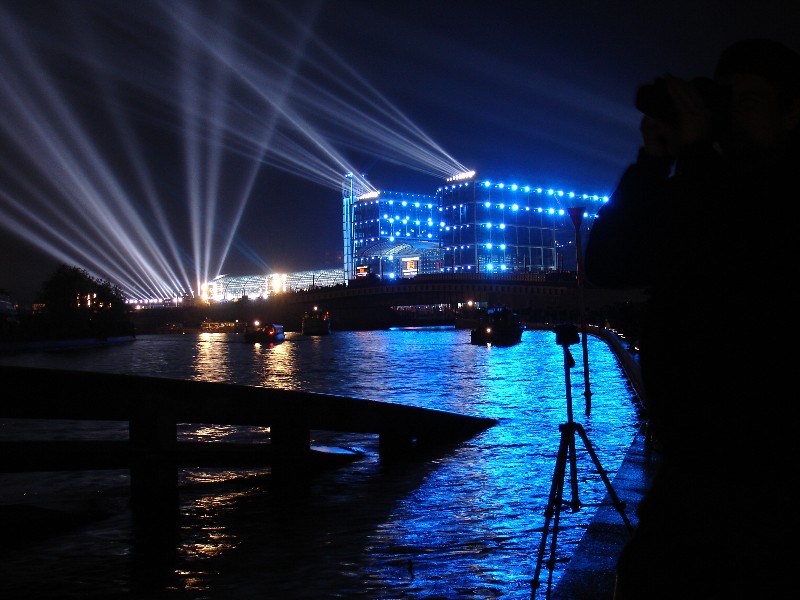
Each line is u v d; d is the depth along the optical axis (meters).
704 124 2.23
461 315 145.38
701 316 2.14
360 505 10.08
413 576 6.88
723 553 2.09
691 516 2.14
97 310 120.75
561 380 29.44
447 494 10.46
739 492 2.07
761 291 2.09
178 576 7.20
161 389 10.18
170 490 10.20
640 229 2.33
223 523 9.29
